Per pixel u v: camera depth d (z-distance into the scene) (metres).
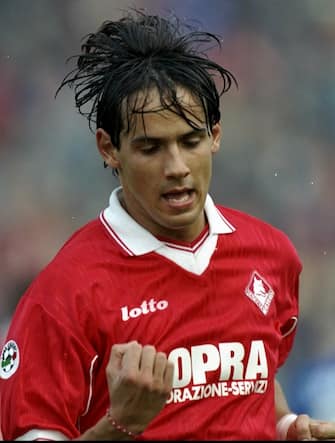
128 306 10.59
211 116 10.59
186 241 11.08
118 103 10.48
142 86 10.37
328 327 39.91
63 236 43.94
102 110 10.77
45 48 48.59
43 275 10.75
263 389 11.02
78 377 10.33
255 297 11.23
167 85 10.30
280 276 11.79
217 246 11.24
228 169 46.25
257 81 48.69
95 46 11.14
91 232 11.16
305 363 36.97
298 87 48.94
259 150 46.91
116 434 9.32
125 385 9.05
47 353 10.33
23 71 47.91
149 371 9.06
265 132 47.44
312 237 45.22
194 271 10.95
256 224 11.89
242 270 11.30
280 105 48.41
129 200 11.05
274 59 49.28
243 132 47.22
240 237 11.51
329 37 50.22
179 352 10.61
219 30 49.47
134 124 10.36
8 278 41.78
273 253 11.74
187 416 10.52
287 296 11.94
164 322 10.62
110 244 10.92
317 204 45.94
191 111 10.32
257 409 10.92
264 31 49.88
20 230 43.62
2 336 38.19
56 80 47.97
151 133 10.28
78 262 10.72
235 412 10.73
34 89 47.53
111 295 10.59
